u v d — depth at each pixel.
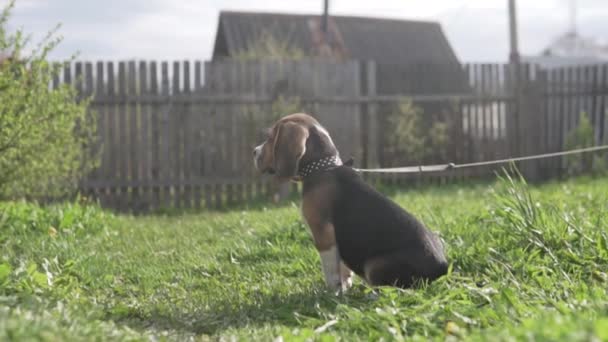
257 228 4.10
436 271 2.99
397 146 6.42
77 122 5.61
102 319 2.89
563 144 6.95
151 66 5.77
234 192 5.99
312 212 3.06
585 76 7.02
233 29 10.24
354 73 6.25
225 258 3.68
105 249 3.89
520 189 3.68
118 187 5.75
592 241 3.22
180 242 4.02
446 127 6.58
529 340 2.36
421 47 11.09
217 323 2.92
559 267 3.09
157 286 3.33
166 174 5.84
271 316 2.96
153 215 5.53
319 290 3.11
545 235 3.29
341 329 2.74
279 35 10.38
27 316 2.54
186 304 3.08
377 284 3.00
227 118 5.93
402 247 2.99
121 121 5.74
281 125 3.07
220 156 5.94
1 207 4.15
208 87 5.88
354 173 3.11
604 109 7.10
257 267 3.51
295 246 3.67
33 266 3.01
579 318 2.46
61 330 2.49
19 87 4.15
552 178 6.90
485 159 6.73
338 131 6.23
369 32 11.08
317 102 6.16
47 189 4.85
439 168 3.36
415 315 2.74
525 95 6.80
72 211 4.23
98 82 5.68
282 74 6.05
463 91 6.67
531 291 2.88
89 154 5.61
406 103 6.38
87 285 3.29
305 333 2.68
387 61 10.59
